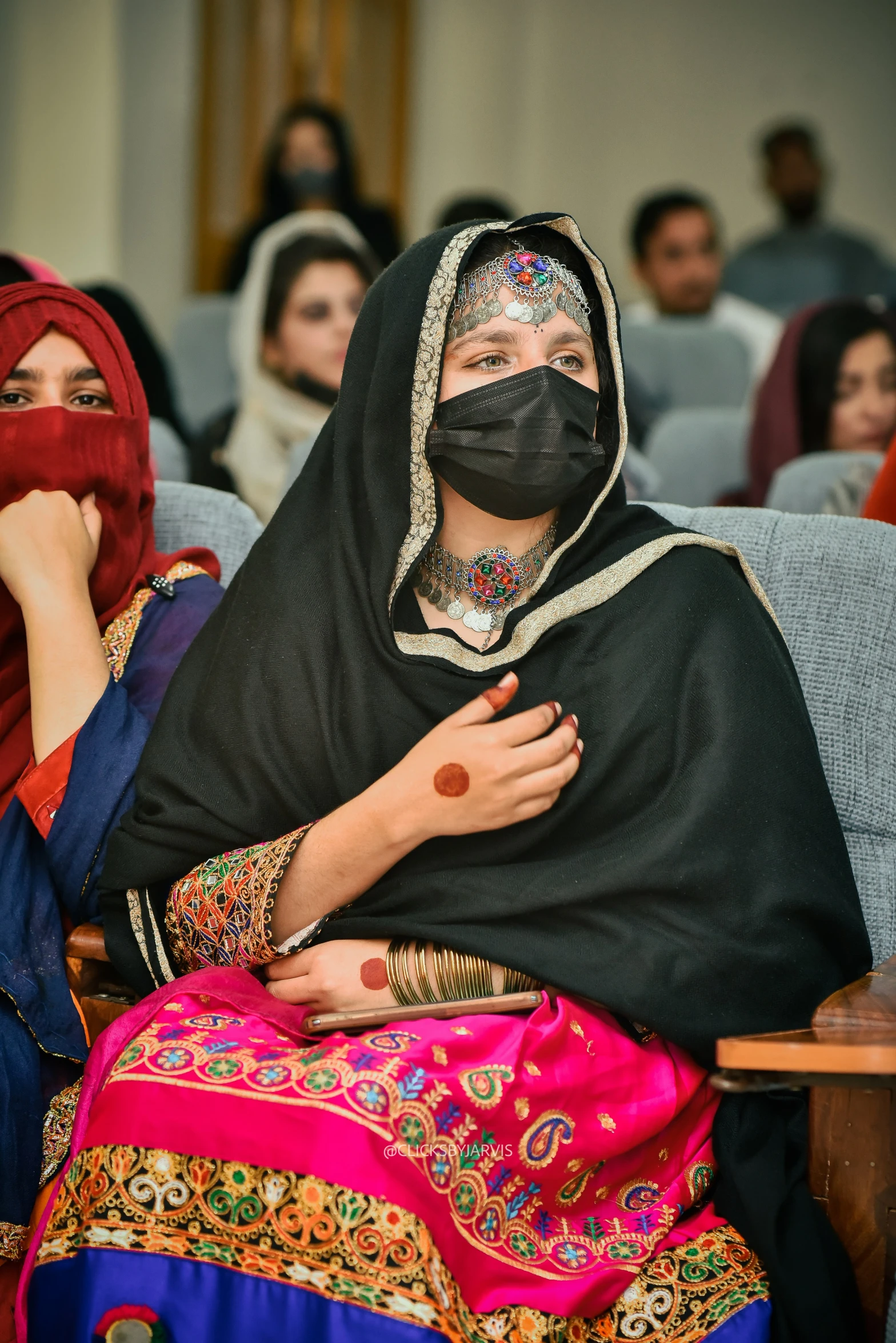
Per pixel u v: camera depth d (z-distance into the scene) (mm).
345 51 15789
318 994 3473
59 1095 3721
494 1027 3184
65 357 4406
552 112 17094
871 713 4129
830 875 3578
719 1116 3432
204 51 14938
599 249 17484
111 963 3830
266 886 3541
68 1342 2984
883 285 15719
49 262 14695
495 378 3762
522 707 3715
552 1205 3188
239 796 3791
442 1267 2898
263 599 3945
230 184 15312
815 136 16734
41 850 4008
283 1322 2832
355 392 3926
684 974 3367
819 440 7879
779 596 4266
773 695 3727
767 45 17359
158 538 4906
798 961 3477
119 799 3906
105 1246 2922
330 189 11648
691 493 8688
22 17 14281
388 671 3766
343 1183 2844
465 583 3889
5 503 4324
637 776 3637
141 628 4418
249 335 8594
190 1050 3070
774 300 15648
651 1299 3127
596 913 3459
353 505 3902
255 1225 2879
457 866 3643
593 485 3945
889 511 4848
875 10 17344
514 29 16797
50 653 4062
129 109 14578
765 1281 3154
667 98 17312
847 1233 3160
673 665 3715
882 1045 2770
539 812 3512
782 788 3592
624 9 17062
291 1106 2900
